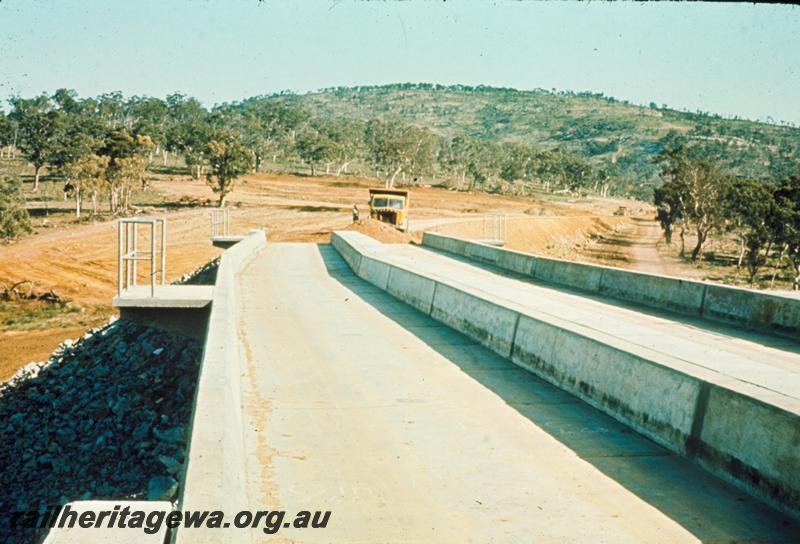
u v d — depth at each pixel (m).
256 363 11.74
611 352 9.61
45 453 14.71
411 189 153.38
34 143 122.75
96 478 13.26
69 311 40.03
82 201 100.81
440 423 8.87
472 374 11.46
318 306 18.23
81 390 18.02
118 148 95.69
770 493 6.62
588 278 21.62
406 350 13.11
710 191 83.00
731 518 6.27
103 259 54.38
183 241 62.38
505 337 12.87
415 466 7.35
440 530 5.88
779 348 13.06
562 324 11.33
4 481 13.55
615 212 161.62
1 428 16.39
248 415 8.95
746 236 69.75
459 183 188.12
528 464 7.52
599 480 7.12
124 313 15.71
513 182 192.38
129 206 93.31
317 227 69.31
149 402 16.27
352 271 27.81
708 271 72.88
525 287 21.48
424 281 18.03
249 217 80.56
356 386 10.48
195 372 17.28
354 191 132.75
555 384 10.85
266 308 17.69
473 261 30.33
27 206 95.06
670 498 6.70
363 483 6.85
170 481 11.50
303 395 9.92
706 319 16.55
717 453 7.38
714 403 7.57
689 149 92.00
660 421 8.38
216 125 199.00
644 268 71.75
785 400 6.94
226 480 5.09
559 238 86.69
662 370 8.54
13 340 33.38
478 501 6.50
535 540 5.74
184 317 15.75
